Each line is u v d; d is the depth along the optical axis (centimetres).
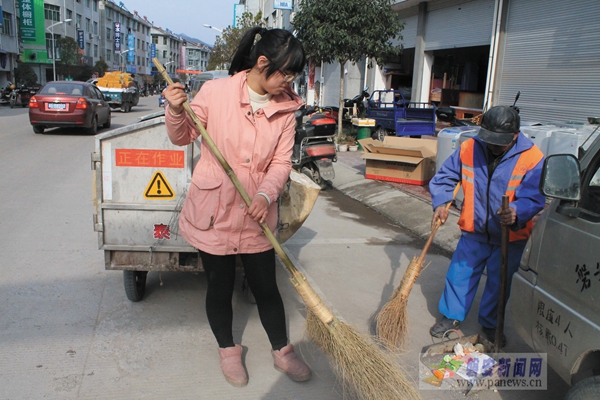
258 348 311
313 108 977
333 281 425
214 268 259
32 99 1244
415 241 551
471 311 382
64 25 4850
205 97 244
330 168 761
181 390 265
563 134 552
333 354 252
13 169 829
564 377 219
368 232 580
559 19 962
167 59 8250
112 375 275
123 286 390
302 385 274
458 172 318
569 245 214
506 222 275
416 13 1534
